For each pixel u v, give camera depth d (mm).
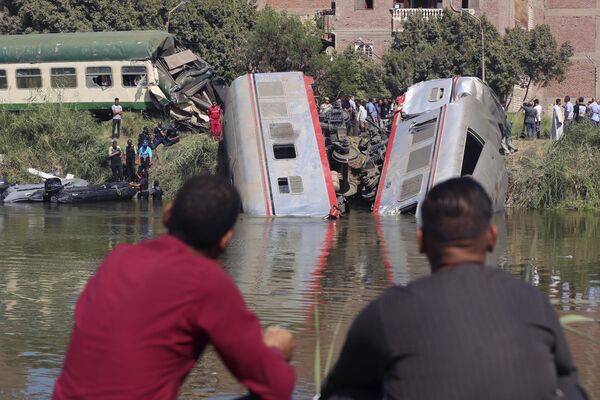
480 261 7715
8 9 97688
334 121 62281
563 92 111750
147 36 72375
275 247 38594
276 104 57969
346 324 22859
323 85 85500
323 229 45906
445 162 53875
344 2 101750
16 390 17250
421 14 91188
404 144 56938
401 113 59531
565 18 111500
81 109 72250
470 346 7137
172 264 7566
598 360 18922
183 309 7461
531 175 59594
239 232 44312
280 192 53719
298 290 28047
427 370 7184
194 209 7957
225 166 65438
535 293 7457
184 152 66188
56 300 26359
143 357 7441
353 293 27484
